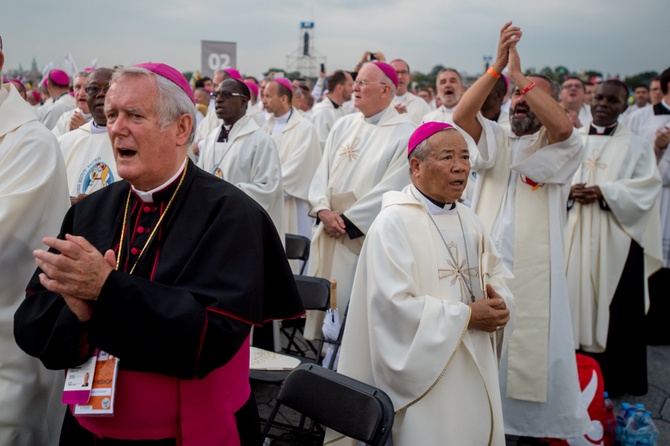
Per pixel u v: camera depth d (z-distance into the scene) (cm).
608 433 390
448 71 695
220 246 193
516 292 375
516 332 373
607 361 480
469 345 270
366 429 241
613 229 470
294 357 370
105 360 193
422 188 288
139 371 192
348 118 514
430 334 259
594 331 473
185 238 197
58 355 186
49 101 1020
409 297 266
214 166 517
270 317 221
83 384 189
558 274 376
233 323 187
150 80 191
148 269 197
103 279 175
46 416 281
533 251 376
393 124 484
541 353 370
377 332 270
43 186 265
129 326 175
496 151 389
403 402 266
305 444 373
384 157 472
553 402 369
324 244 483
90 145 402
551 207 378
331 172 497
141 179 198
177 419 197
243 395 218
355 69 955
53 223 279
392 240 274
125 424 195
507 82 447
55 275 170
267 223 214
